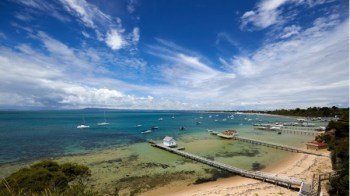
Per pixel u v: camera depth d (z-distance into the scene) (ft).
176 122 424.46
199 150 153.07
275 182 84.53
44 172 65.21
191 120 490.90
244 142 184.44
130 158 129.29
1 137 204.74
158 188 84.64
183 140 196.24
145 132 249.14
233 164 117.50
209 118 580.30
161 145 161.79
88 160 124.16
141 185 87.40
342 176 65.92
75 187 35.76
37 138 200.34
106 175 98.32
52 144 171.73
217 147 163.84
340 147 96.53
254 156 135.33
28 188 56.44
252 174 93.45
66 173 76.59
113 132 252.62
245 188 81.10
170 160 124.98
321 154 130.41
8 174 97.76
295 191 76.43
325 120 414.41
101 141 188.55
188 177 96.63
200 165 114.62
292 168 106.63
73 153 141.08
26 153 139.64
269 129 287.69
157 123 395.34
